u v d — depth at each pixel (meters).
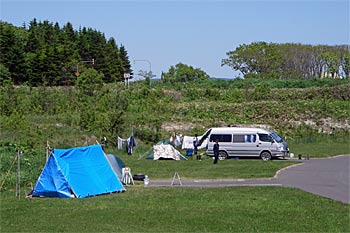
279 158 43.34
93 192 24.36
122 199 23.14
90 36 111.50
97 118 53.06
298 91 78.19
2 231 16.91
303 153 47.12
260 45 109.81
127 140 47.38
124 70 113.25
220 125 59.78
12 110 58.16
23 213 19.97
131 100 69.25
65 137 48.91
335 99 75.12
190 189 26.19
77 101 64.88
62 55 92.69
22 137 47.09
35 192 24.14
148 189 26.44
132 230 17.06
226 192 24.92
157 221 18.41
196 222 18.25
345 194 24.73
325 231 17.05
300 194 24.23
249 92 78.25
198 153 45.12
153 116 59.97
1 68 82.75
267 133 42.81
